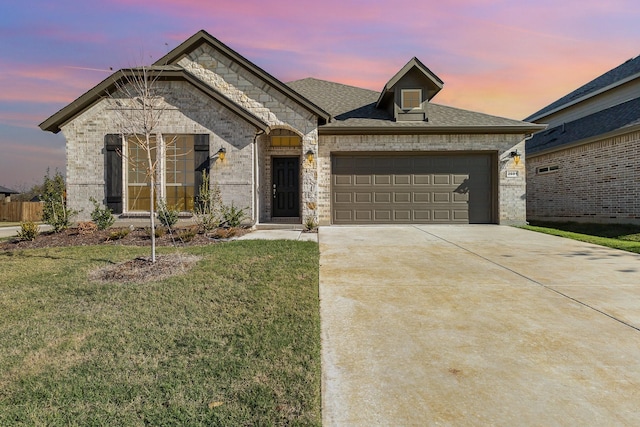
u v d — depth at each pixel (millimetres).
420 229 10594
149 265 5633
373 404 2328
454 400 2369
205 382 2553
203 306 4023
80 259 6297
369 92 15031
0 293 4520
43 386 2518
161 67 9867
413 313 3900
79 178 10062
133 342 3184
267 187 12648
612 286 4852
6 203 23906
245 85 11047
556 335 3348
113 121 10016
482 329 3486
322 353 3014
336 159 11867
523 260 6406
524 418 2184
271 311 3869
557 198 14539
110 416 2197
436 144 11688
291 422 2135
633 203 11125
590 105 15547
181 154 10203
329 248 7523
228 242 7863
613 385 2539
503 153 11742
